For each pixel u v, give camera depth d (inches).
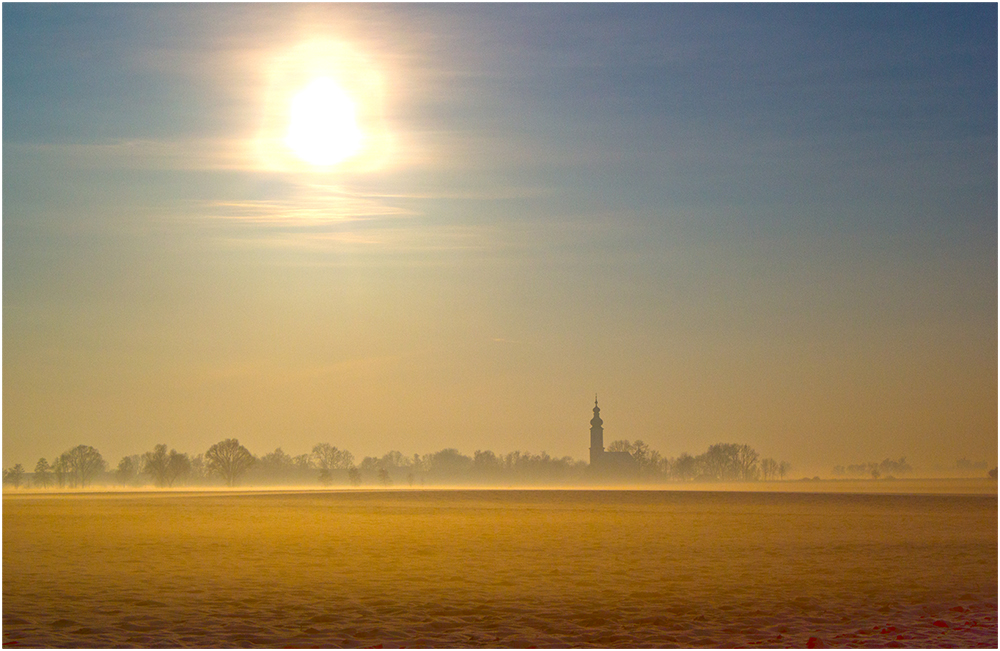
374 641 946.1
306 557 1749.5
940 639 956.6
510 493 6771.7
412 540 2169.0
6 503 4586.6
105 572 1488.7
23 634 964.0
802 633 992.2
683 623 1050.7
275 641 940.6
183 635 965.2
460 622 1054.4
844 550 1934.1
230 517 3181.6
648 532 2476.6
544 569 1561.3
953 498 5300.2
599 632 999.0
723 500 5147.6
